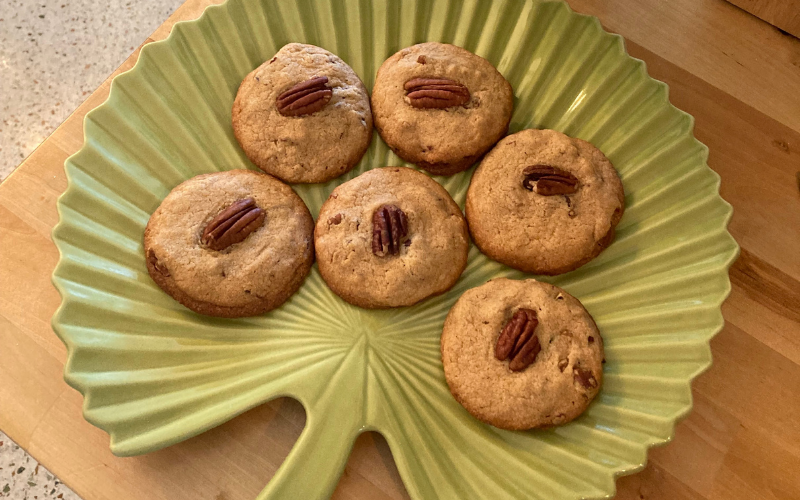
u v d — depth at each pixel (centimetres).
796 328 28
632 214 29
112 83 29
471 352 26
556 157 29
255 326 28
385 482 26
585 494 24
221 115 31
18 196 29
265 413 26
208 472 26
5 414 26
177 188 29
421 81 30
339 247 28
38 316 27
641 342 27
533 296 27
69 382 24
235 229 27
